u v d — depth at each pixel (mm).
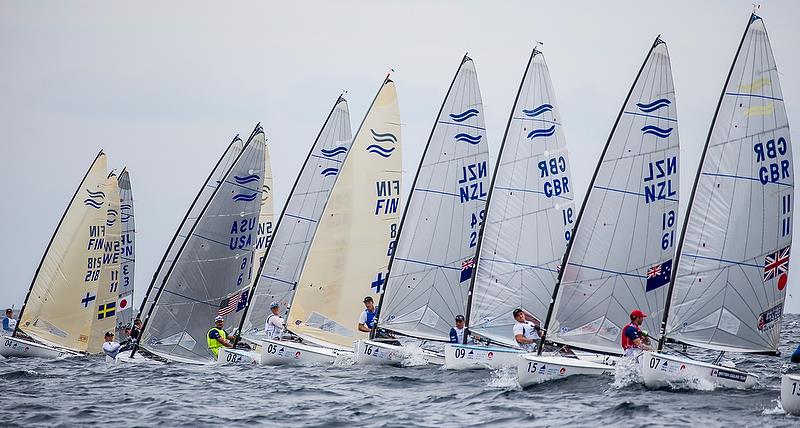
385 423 85750
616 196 105688
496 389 103562
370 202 132250
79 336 159875
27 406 96875
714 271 101062
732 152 100562
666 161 106312
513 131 119312
